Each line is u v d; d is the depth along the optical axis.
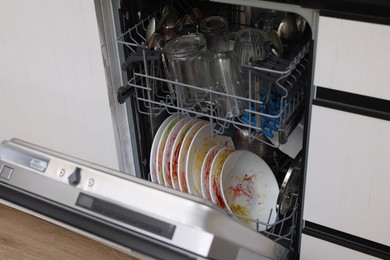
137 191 1.02
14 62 1.49
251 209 1.49
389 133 1.07
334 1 0.99
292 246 1.42
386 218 1.18
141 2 1.38
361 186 1.17
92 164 1.08
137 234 1.01
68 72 1.41
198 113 1.33
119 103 1.43
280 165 1.60
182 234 0.97
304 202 1.27
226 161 1.43
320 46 1.05
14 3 1.36
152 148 1.46
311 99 1.15
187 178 1.42
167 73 1.36
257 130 1.31
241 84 1.30
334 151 1.16
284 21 1.32
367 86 1.04
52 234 1.40
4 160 1.14
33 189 1.11
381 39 0.98
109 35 1.33
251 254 1.07
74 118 1.51
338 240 1.28
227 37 1.34
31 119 1.60
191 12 1.43
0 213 1.46
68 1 1.28
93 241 1.38
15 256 1.35
